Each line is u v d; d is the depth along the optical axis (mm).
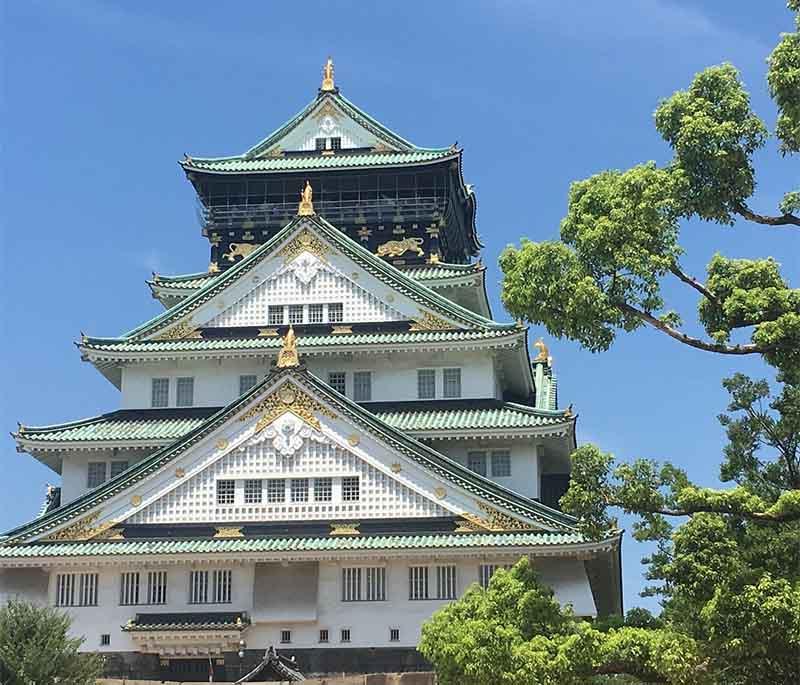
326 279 67938
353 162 77875
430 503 58438
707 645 35156
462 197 83250
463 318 66062
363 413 59656
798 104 38125
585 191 40344
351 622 57438
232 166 78375
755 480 43719
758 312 37312
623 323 38656
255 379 66750
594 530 38719
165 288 74688
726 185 38656
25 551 58281
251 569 58469
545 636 38375
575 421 61438
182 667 58000
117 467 64750
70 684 45344
